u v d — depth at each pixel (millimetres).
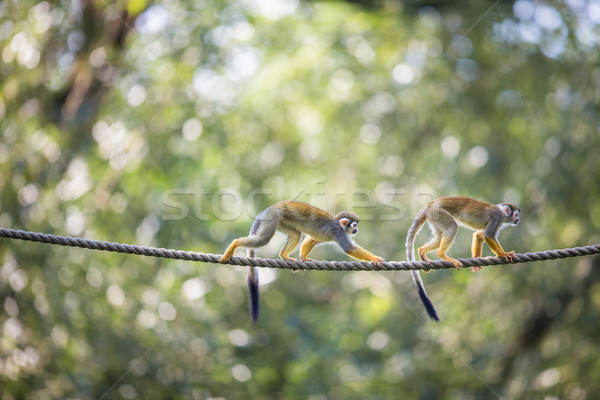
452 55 20000
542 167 16812
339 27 21219
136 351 15242
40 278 14234
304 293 23500
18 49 15047
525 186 17172
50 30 15773
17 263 14102
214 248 18188
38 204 14609
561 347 15594
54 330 14133
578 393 14586
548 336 16328
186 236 17359
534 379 15508
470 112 20156
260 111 21234
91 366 14539
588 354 14961
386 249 20031
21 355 13711
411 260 9180
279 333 20125
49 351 13992
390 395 18031
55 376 13938
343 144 21578
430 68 20109
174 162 17688
